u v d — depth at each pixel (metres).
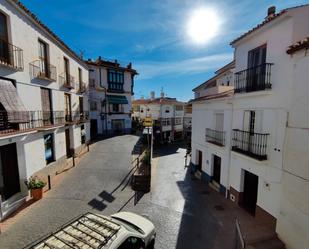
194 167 16.44
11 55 9.56
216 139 12.48
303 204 6.26
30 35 11.15
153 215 9.62
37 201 10.28
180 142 37.78
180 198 11.61
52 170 13.45
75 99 18.95
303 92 6.35
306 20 7.11
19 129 9.84
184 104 40.84
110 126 31.58
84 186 12.38
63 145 15.61
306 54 6.25
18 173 10.15
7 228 7.97
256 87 8.68
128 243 5.54
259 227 8.31
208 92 14.81
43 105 12.96
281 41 7.56
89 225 5.63
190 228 8.59
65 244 4.80
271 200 8.13
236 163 10.69
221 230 8.45
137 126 37.25
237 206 10.51
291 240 6.80
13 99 9.34
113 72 31.86
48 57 13.41
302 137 6.34
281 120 7.59
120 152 20.11
